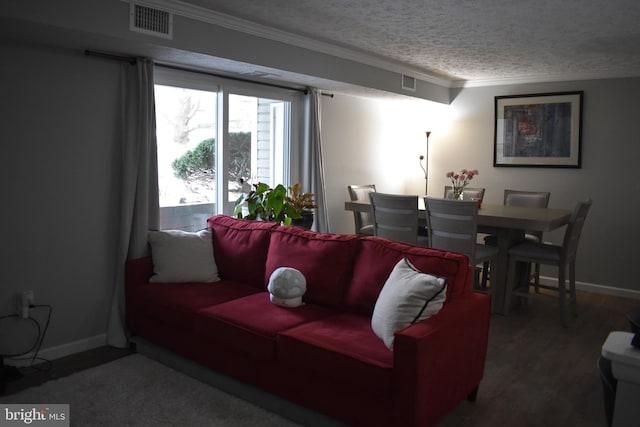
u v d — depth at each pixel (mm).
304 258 3141
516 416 2633
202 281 3496
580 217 4098
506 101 5871
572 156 5477
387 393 2152
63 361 3219
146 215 3523
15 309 3064
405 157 6742
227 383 2809
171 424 2484
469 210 3941
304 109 5043
